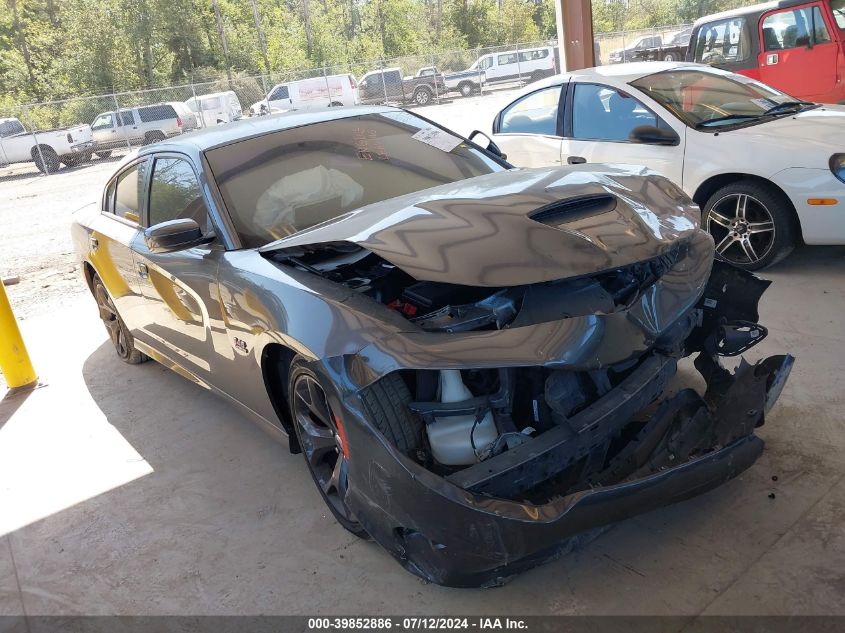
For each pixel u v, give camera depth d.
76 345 5.75
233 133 3.50
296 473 3.30
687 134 4.82
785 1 8.09
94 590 2.73
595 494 2.02
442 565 2.10
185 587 2.64
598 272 2.17
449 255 2.23
